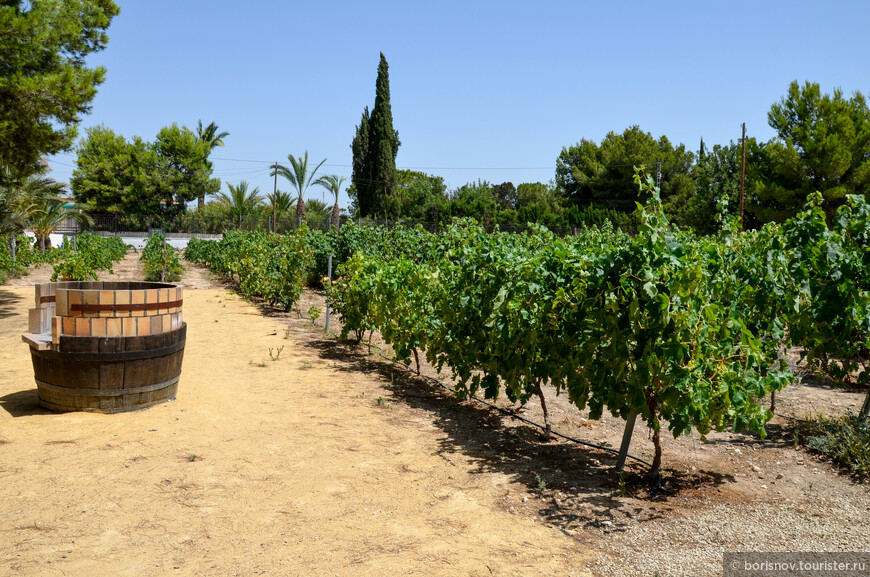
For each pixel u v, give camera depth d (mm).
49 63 12188
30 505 3531
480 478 4215
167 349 5539
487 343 5582
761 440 5215
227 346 8719
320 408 5766
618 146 41719
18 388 6062
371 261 8602
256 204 49281
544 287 4773
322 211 49344
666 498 3953
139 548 3094
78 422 5016
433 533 3371
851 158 22812
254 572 2895
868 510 3762
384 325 7555
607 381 4168
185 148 48000
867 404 5320
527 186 57031
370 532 3352
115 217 45125
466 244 6480
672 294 3588
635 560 3123
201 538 3219
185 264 27594
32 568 2867
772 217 24312
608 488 4098
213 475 4066
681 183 40531
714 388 3865
